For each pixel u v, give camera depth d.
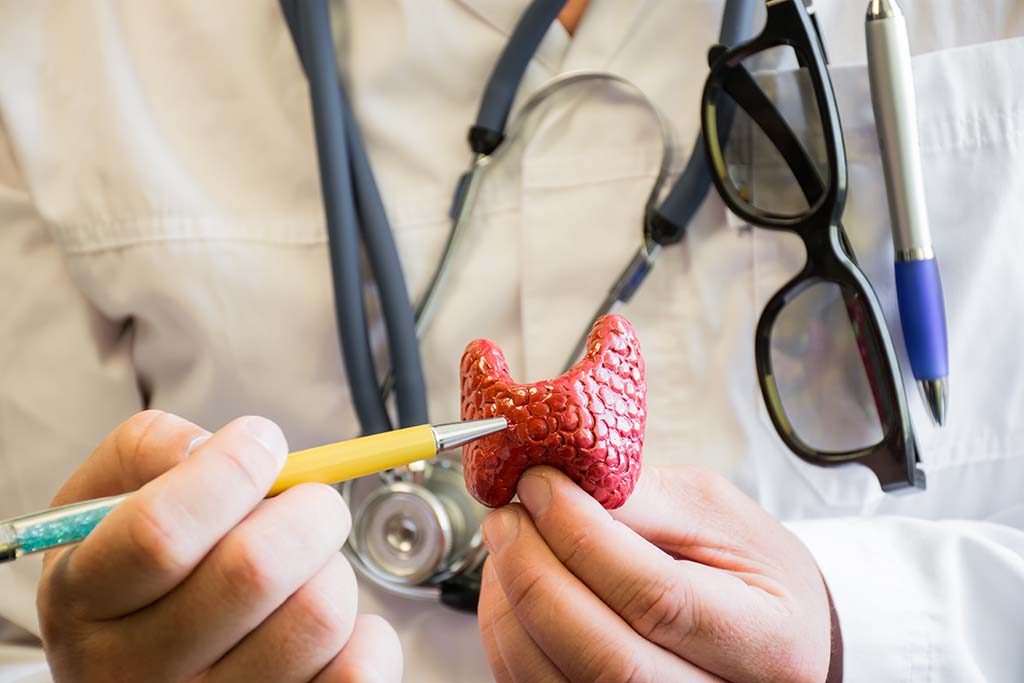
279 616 0.44
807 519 0.77
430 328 0.79
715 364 0.75
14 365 0.81
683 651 0.50
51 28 0.82
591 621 0.48
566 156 0.77
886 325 0.68
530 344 0.76
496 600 0.54
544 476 0.49
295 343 0.79
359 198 0.76
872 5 0.67
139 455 0.51
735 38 0.71
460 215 0.77
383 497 0.71
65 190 0.79
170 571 0.41
